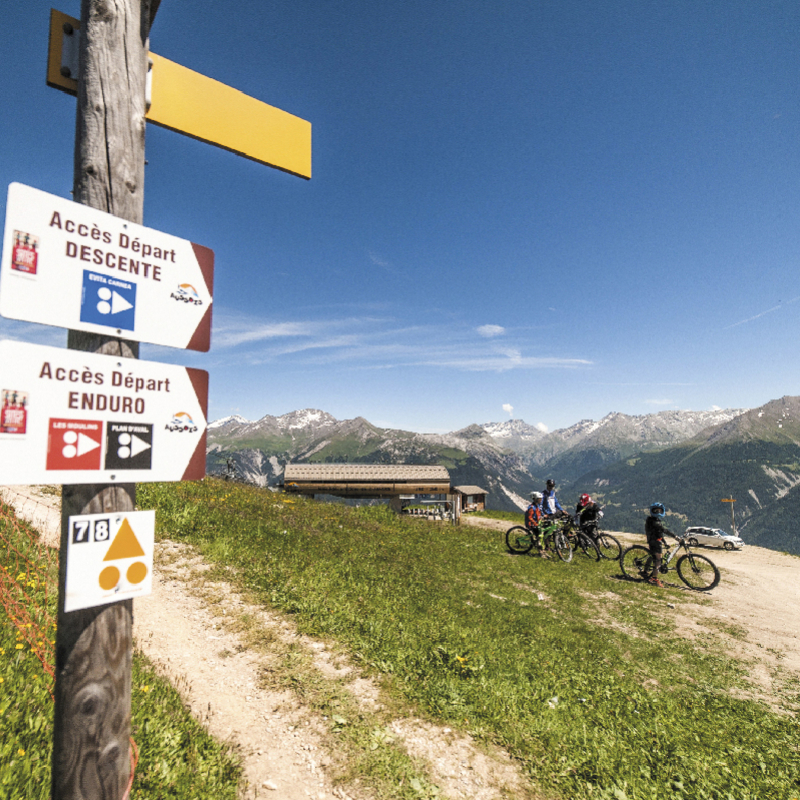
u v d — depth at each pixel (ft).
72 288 6.77
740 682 27.12
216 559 32.83
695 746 18.86
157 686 16.84
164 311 7.99
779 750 19.54
